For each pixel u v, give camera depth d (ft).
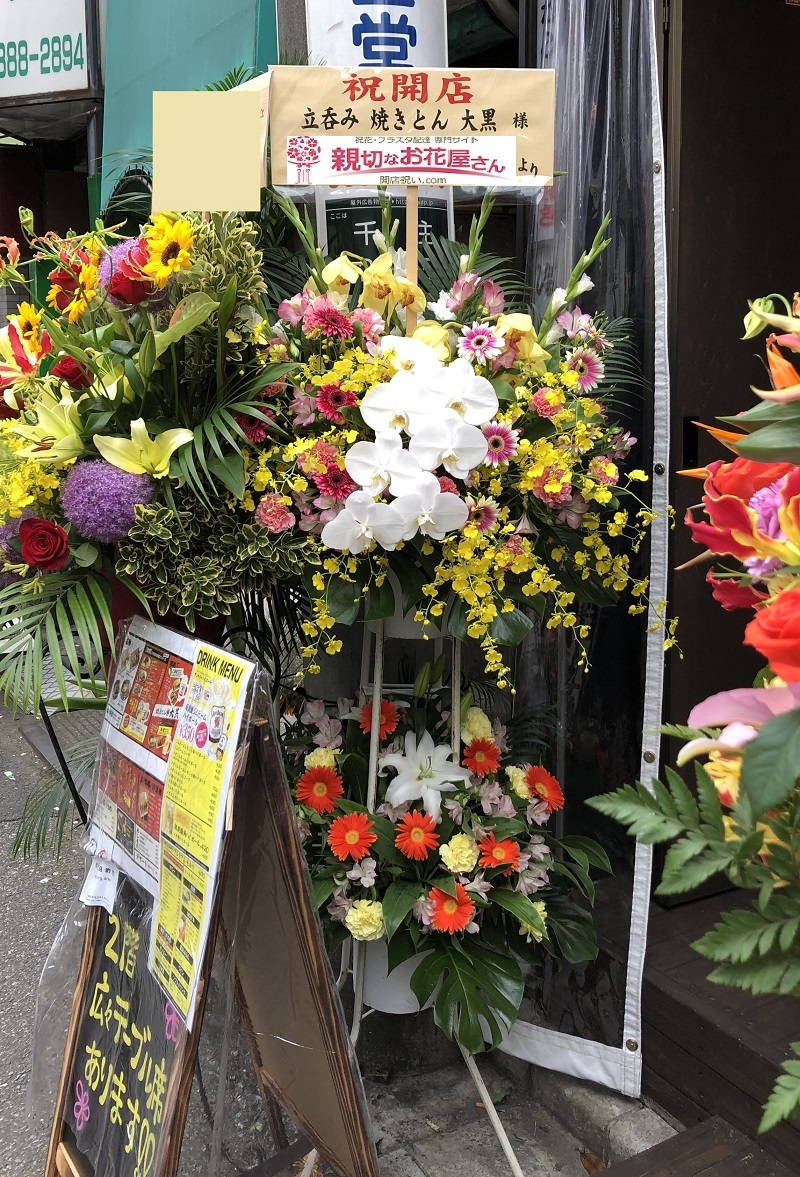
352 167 5.46
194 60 10.59
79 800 6.05
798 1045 2.43
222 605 4.93
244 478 4.94
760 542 2.65
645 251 6.70
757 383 7.58
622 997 6.64
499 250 10.21
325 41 6.82
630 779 7.05
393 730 6.40
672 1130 6.33
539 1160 6.63
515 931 6.54
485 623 5.16
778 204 7.48
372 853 6.09
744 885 2.53
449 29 11.19
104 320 5.15
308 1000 4.58
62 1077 5.36
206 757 4.12
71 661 4.53
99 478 4.56
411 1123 6.97
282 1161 5.58
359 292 6.09
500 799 6.18
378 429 4.91
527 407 5.35
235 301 4.83
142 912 4.76
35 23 15.67
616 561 5.74
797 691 2.26
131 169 11.41
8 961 9.19
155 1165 4.15
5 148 19.36
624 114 6.64
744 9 7.06
